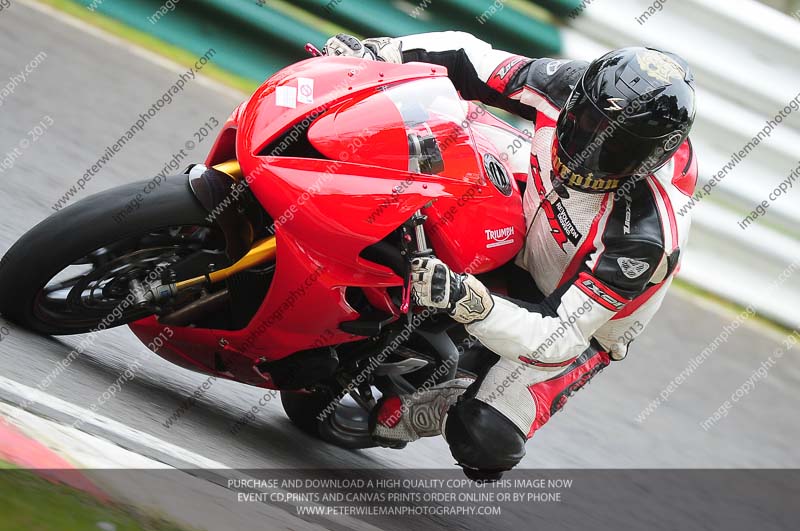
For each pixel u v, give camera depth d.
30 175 19.73
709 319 28.23
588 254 13.03
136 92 26.50
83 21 28.80
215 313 13.35
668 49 30.66
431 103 13.47
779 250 30.06
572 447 19.88
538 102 14.42
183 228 12.95
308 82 12.79
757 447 22.91
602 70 12.41
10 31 26.53
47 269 12.20
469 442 13.89
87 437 10.38
